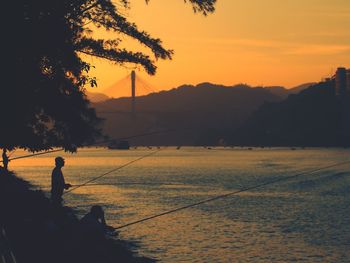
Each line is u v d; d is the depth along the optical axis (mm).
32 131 32469
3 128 26906
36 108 31688
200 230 55969
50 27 24469
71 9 26984
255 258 42938
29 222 30578
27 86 24969
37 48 24312
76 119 34062
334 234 55094
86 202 81188
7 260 13281
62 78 28109
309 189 114312
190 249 45688
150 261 31766
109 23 29531
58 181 34812
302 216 69688
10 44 23000
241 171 183375
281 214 71625
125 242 47312
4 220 31156
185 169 197500
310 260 42500
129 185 121625
